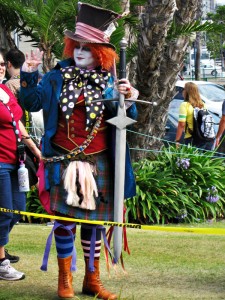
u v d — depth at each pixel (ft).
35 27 40.52
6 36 42.42
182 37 38.81
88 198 18.25
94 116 18.29
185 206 37.29
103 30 18.58
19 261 23.61
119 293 19.47
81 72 18.54
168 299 18.93
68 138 18.40
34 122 30.78
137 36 40.42
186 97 42.70
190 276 21.80
